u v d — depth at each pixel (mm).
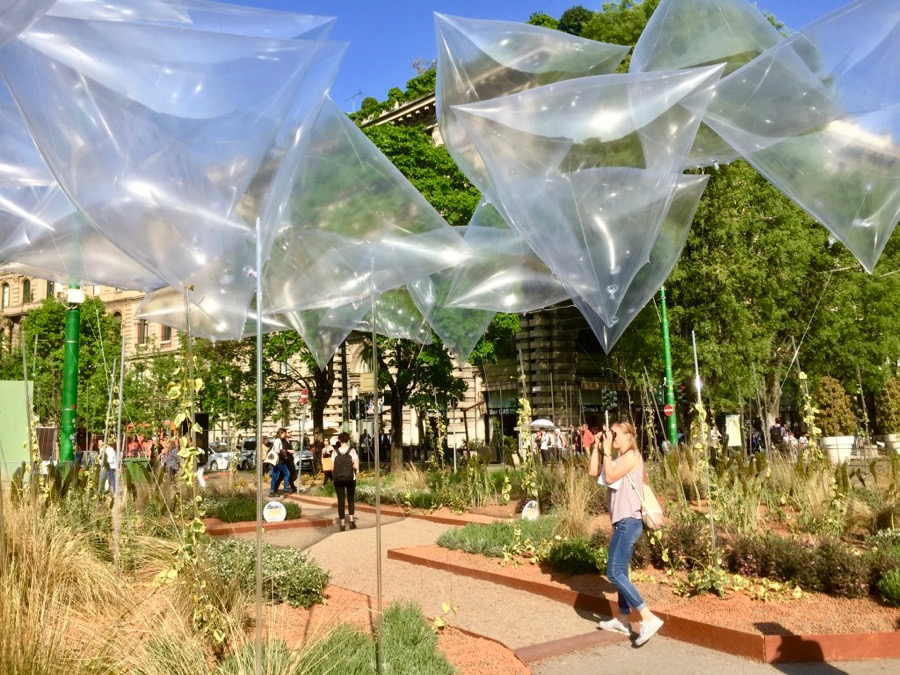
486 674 4891
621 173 4086
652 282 5688
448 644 5598
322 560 9672
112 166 2998
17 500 6262
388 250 4828
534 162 4004
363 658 4512
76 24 2895
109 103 2928
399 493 15586
